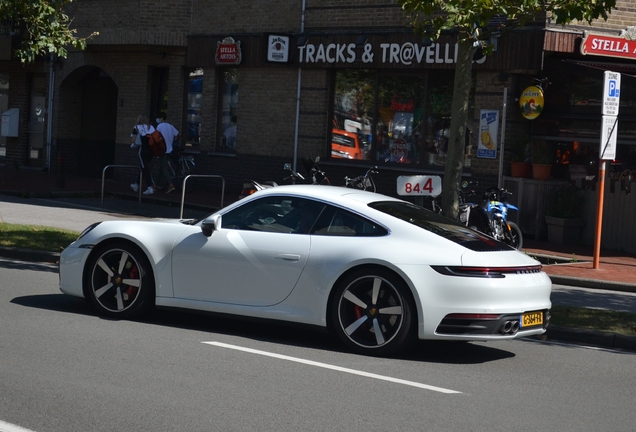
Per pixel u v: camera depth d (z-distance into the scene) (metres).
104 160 27.44
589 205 16.55
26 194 20.86
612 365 7.86
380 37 19.28
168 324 8.50
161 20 22.97
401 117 19.58
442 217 8.32
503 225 14.76
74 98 26.70
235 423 5.37
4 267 11.59
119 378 6.33
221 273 8.04
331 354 7.52
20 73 27.50
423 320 7.25
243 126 22.12
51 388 6.00
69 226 15.91
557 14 10.98
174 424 5.30
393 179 19.55
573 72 16.88
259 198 8.22
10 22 25.97
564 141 17.38
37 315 8.56
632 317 9.70
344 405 5.91
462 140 10.98
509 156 17.56
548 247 16.06
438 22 11.02
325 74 20.50
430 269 7.28
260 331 8.48
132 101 24.58
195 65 22.98
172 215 18.83
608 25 17.33
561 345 8.73
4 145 28.34
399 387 6.50
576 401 6.44
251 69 21.88
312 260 7.68
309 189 8.22
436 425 5.55
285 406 5.80
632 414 6.15
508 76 17.31
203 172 23.05
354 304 7.55
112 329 8.06
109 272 8.53
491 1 10.44
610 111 13.53
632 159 16.58
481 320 7.19
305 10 20.67
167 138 21.84
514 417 5.87
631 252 15.88
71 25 24.48
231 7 22.12
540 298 7.64
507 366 7.55
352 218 7.80
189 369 6.71
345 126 20.50
